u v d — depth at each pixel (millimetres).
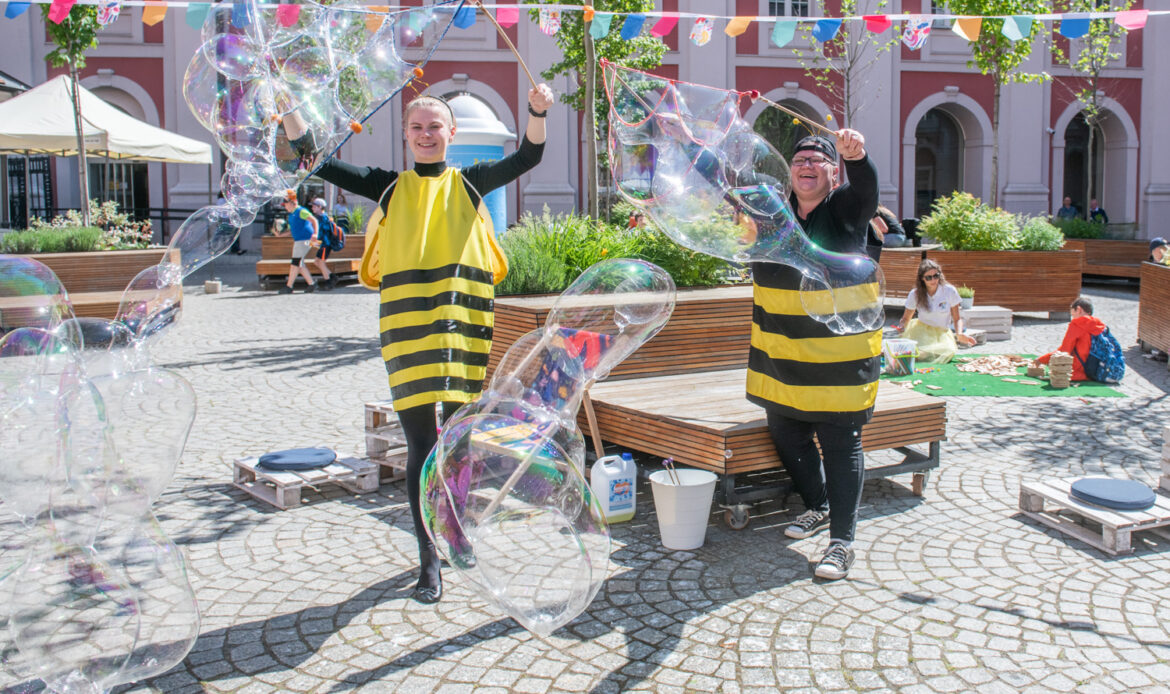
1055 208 23516
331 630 3256
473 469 2662
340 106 3402
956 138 24141
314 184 21266
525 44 21188
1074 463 5254
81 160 13016
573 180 21750
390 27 3418
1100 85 23281
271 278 16484
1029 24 4812
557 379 3092
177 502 4676
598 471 4285
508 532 2617
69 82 14078
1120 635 3150
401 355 3350
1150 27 23359
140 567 2734
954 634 3168
